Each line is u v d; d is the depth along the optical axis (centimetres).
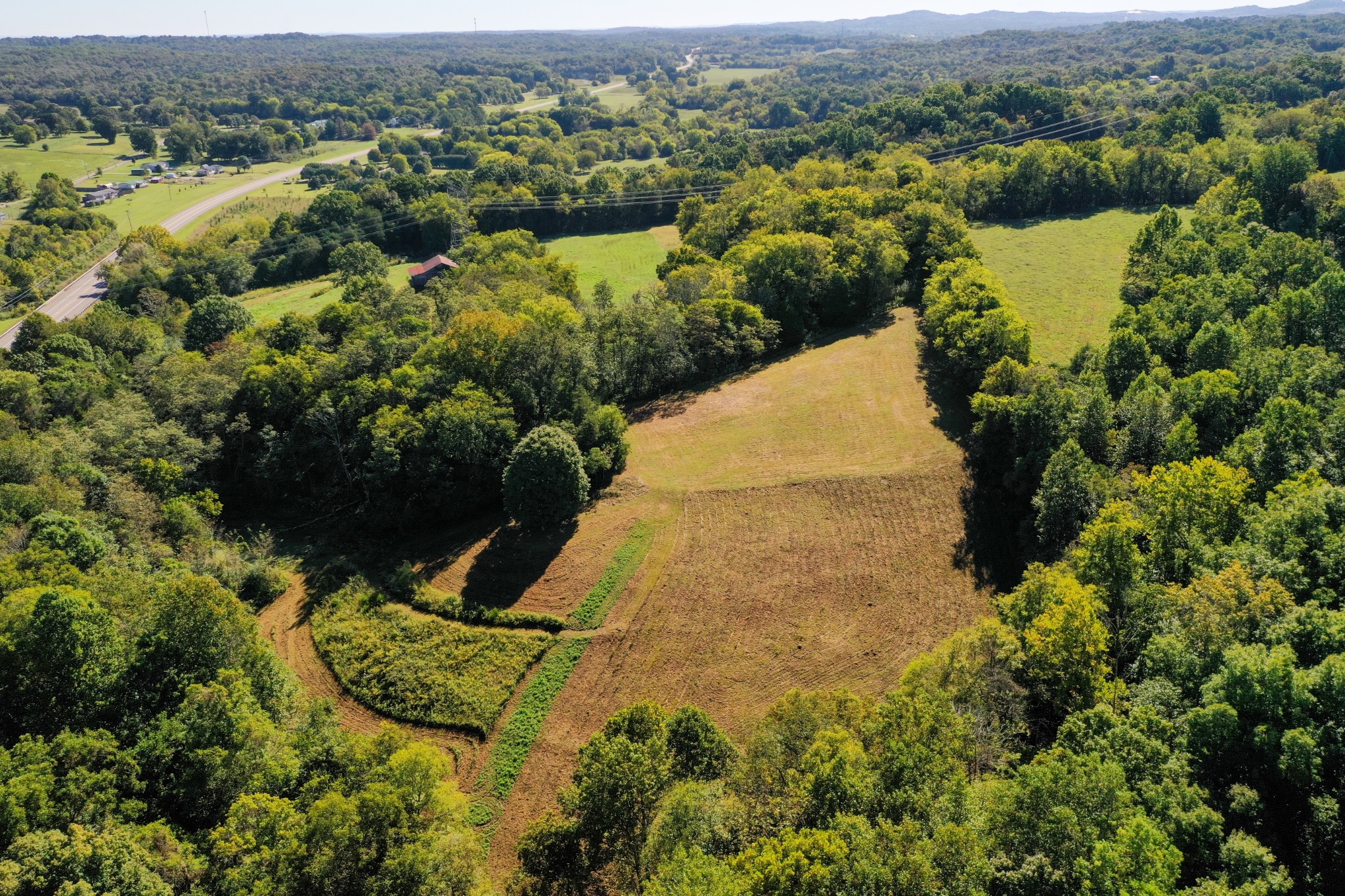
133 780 4469
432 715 5956
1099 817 3456
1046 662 4731
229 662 5341
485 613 6775
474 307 10450
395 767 4334
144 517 7275
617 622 6662
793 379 10212
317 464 8938
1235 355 7981
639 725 4772
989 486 7912
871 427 9000
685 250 12888
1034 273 13000
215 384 8956
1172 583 5469
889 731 4116
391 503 8125
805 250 11425
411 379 8631
